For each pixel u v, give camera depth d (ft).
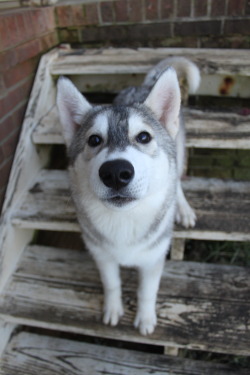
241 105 2.70
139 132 1.40
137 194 1.27
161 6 2.54
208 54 2.48
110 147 1.34
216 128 2.13
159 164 1.43
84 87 2.73
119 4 2.58
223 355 2.00
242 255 2.41
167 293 1.81
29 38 2.33
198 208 1.95
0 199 2.14
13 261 2.01
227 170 3.03
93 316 1.76
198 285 1.84
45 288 1.89
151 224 1.50
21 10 2.36
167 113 1.58
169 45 2.73
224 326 1.66
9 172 2.22
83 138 1.51
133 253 1.57
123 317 1.76
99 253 1.65
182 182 2.15
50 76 2.54
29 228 2.10
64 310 1.79
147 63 2.41
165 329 1.68
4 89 2.11
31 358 1.83
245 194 2.03
